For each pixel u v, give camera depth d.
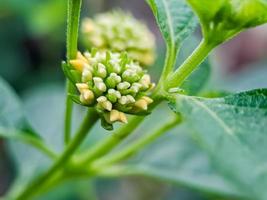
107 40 0.16
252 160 0.07
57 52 0.31
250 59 0.35
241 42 0.36
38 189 0.15
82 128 0.13
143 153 0.18
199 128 0.08
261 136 0.08
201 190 0.17
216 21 0.10
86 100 0.11
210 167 0.18
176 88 0.11
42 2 0.29
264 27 0.35
